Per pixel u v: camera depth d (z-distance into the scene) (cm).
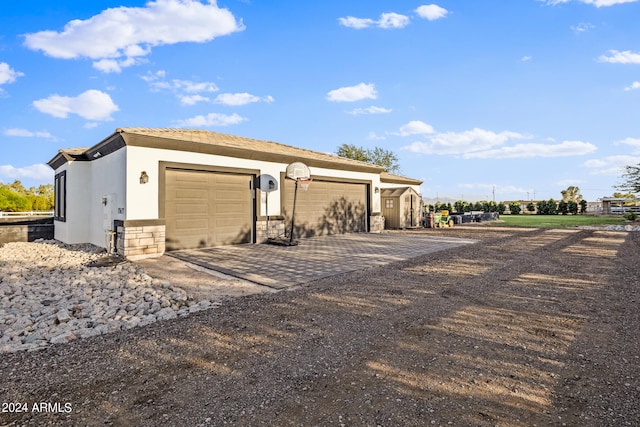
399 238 1365
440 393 251
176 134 1046
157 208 912
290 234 1246
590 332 373
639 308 458
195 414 226
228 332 382
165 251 937
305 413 226
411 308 464
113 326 396
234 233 1106
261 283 614
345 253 959
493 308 463
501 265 782
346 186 1567
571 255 925
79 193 1163
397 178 2072
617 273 687
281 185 1239
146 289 563
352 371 287
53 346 346
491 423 213
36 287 582
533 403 236
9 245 1162
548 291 552
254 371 289
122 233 868
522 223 2394
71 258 878
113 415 226
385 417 221
